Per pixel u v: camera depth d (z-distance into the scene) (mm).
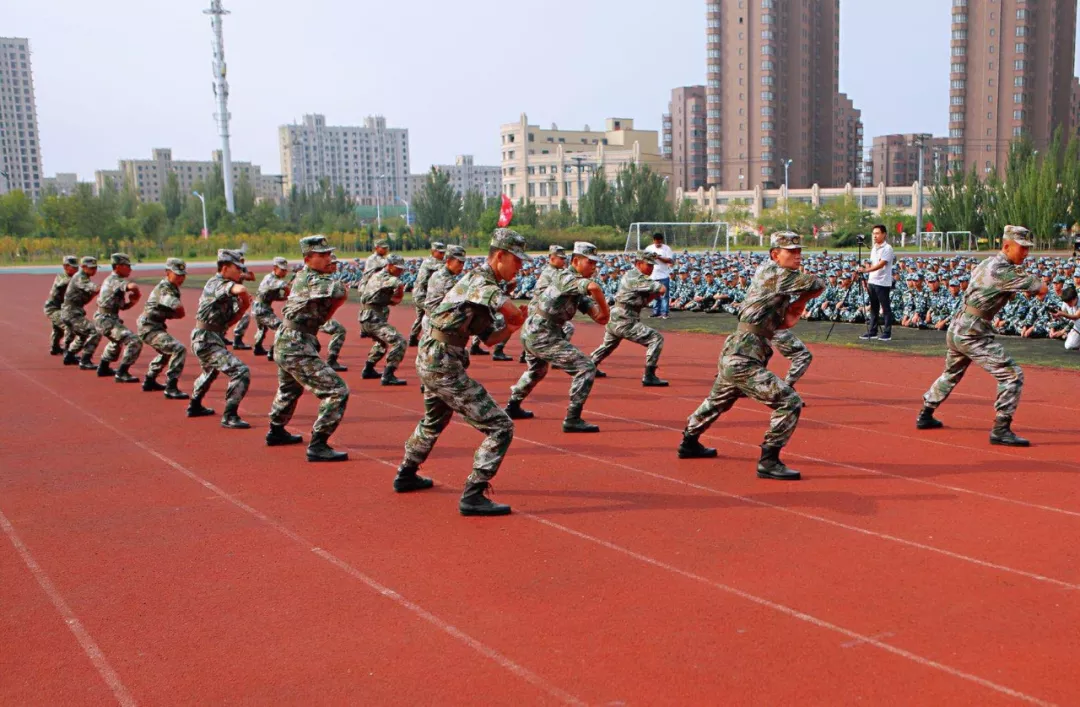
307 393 11812
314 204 96438
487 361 14484
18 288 36438
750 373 7109
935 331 16469
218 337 9703
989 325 8070
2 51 132875
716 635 4445
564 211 80250
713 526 6074
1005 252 7844
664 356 14516
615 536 5918
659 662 4184
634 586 5086
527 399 10906
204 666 4285
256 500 6906
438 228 80438
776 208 84938
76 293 14117
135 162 167250
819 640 4363
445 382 6324
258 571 5453
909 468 7383
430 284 11680
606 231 70688
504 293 6254
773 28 110188
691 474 7379
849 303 18078
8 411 10766
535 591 5047
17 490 7293
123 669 4273
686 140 130625
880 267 15094
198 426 9727
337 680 4113
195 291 32156
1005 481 6941
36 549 5914
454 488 7145
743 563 5391
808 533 5891
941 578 5094
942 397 8562
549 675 4098
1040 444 8055
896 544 5648
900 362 13070
